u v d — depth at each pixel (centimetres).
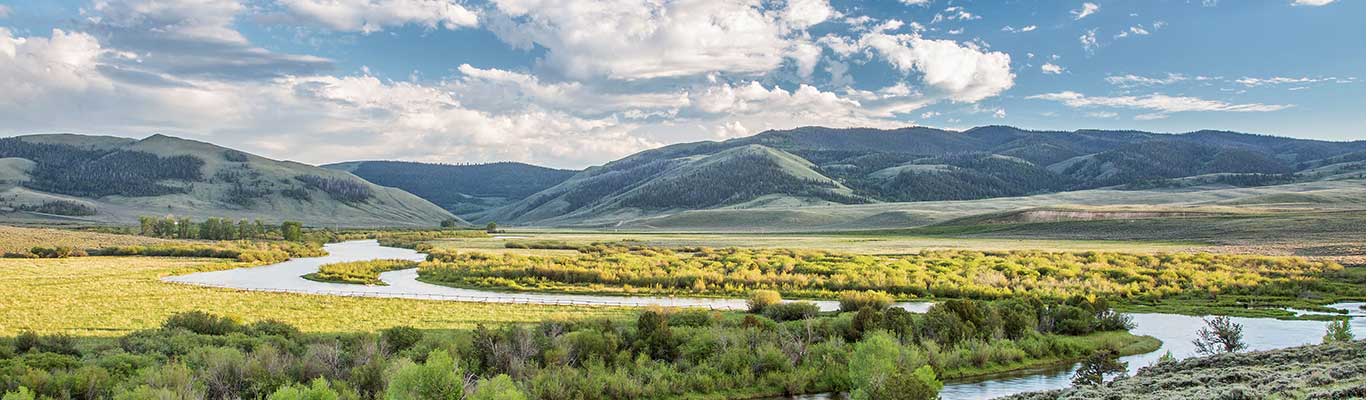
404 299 6988
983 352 3844
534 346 3666
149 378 2880
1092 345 4269
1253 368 2934
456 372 2862
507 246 17162
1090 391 2739
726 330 4103
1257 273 7962
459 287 8412
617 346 3809
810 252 12306
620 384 3253
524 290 7938
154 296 7144
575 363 3559
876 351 3288
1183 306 5928
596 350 3678
